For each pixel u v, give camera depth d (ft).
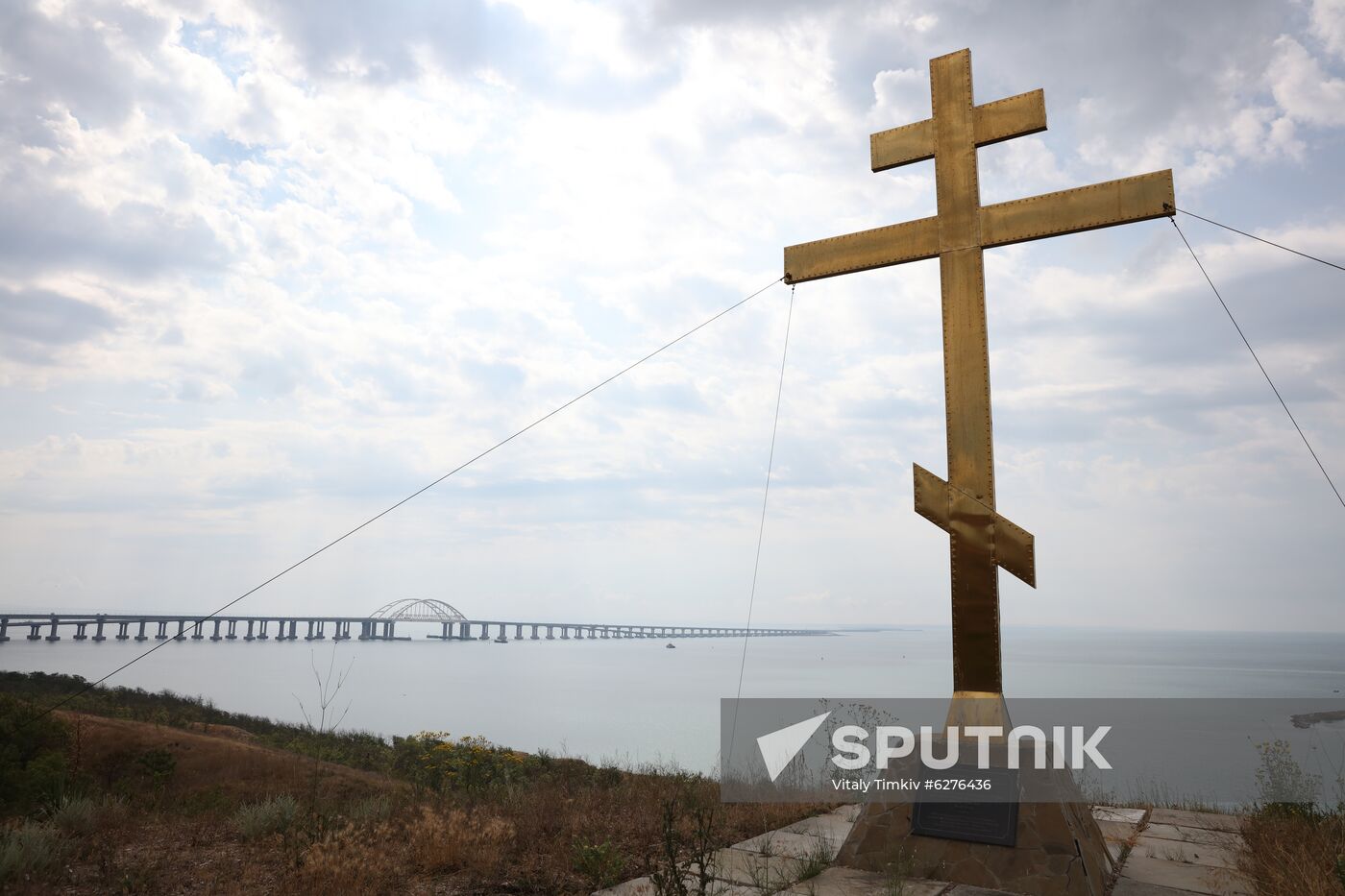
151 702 121.60
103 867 21.11
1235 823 31.09
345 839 21.75
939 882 22.20
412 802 32.86
